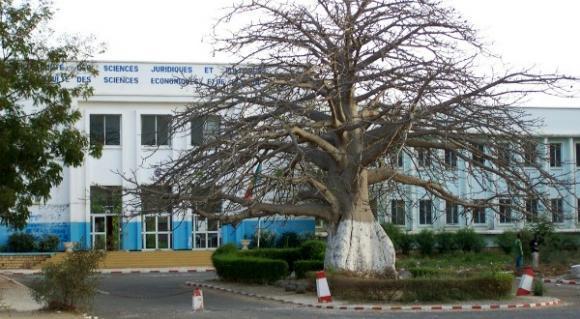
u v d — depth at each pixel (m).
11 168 23.23
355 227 24.31
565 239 42.50
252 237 46.28
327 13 22.98
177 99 45.91
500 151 24.59
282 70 24.52
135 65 45.81
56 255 41.41
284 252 30.77
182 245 46.34
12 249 43.00
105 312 19.25
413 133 24.05
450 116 24.02
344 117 24.31
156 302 22.14
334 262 24.12
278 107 23.36
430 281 20.39
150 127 46.12
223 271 29.05
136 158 45.62
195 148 25.55
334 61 22.62
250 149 22.52
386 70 22.77
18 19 23.48
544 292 23.05
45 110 24.02
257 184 23.64
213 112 25.27
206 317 17.91
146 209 24.20
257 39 23.55
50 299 18.67
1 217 24.02
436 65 22.11
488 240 47.94
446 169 27.75
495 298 20.69
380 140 23.58
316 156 25.59
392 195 32.94
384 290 20.55
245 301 22.02
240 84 24.17
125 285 28.88
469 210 26.06
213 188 22.17
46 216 44.59
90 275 18.97
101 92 45.22
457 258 40.59
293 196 25.39
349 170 24.39
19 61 23.73
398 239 44.31
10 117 23.02
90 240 44.44
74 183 44.75
